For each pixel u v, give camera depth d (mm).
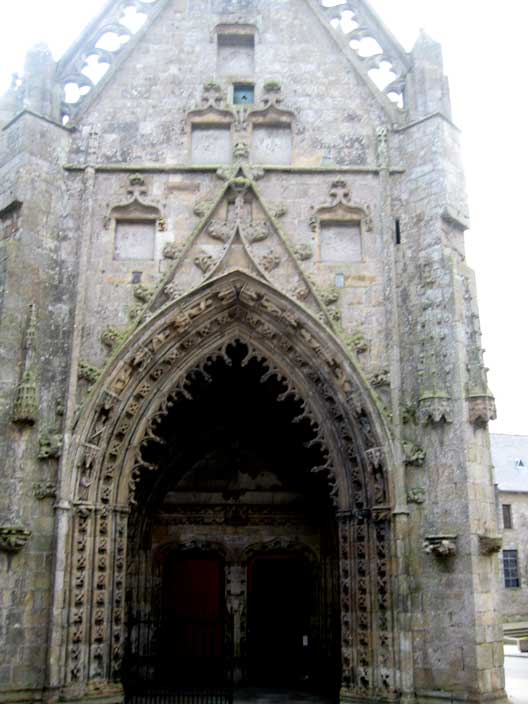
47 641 15328
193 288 17578
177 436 21484
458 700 14984
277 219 18453
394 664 15617
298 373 17734
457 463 16109
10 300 16938
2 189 18188
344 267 18141
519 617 52938
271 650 20703
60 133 18859
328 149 19250
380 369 17281
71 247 18109
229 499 21266
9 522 15711
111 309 17766
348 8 20656
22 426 16328
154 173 18812
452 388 16578
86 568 16062
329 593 20234
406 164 18734
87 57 20156
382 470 16516
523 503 55500
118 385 17016
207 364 18109
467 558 15547
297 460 21469
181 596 21062
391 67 20047
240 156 18844
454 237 18062
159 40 20203
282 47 20203
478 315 17344
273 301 17719
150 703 17125
